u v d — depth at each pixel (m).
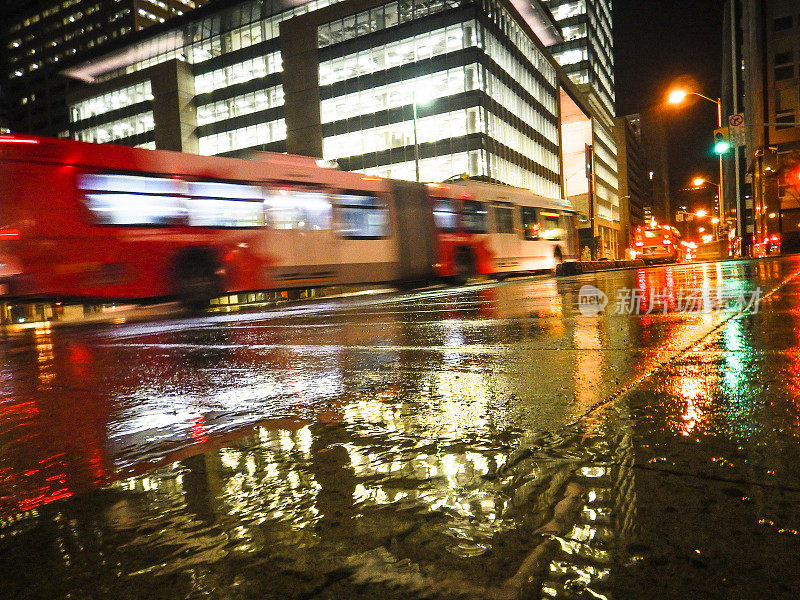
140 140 63.50
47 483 1.76
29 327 10.20
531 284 14.95
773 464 1.54
